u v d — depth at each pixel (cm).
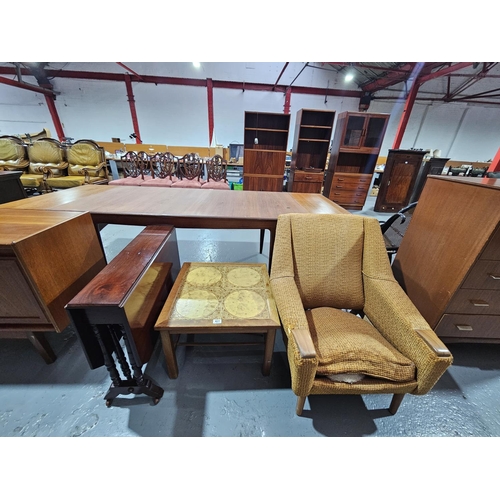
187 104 679
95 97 667
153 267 114
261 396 118
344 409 114
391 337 105
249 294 121
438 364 83
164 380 123
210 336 148
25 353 134
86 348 88
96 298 81
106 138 713
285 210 163
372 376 93
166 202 173
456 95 669
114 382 105
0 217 119
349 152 414
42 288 101
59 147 372
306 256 126
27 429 101
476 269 111
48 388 117
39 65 607
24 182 341
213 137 643
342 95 680
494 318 127
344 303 129
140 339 100
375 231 128
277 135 443
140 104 674
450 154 748
